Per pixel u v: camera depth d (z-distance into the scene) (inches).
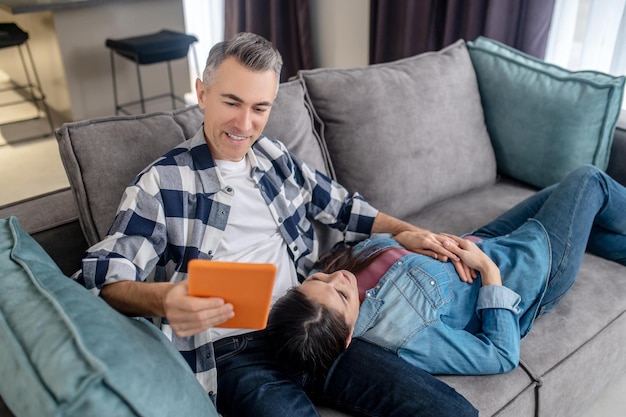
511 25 96.5
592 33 89.4
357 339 49.7
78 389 27.0
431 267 52.2
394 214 68.8
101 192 50.4
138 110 153.6
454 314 52.4
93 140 50.6
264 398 43.5
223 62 45.5
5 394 30.5
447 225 69.7
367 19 126.1
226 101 46.1
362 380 45.9
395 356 47.6
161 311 38.9
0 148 132.7
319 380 47.5
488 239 59.3
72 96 140.7
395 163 67.3
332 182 61.0
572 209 58.0
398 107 68.0
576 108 69.9
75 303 33.2
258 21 141.1
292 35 140.3
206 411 34.8
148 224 45.4
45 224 52.2
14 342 30.3
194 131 56.2
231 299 34.9
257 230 53.0
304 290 47.6
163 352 34.7
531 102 73.2
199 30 176.9
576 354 52.6
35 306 32.5
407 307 49.8
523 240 56.8
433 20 107.7
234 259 51.8
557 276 55.5
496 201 74.5
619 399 64.1
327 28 137.3
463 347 47.8
